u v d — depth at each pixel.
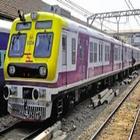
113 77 21.70
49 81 9.10
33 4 22.91
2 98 11.54
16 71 9.65
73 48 10.85
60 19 9.59
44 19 9.58
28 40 9.71
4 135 8.77
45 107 9.09
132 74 32.75
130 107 13.73
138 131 9.65
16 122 10.11
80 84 11.99
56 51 9.23
